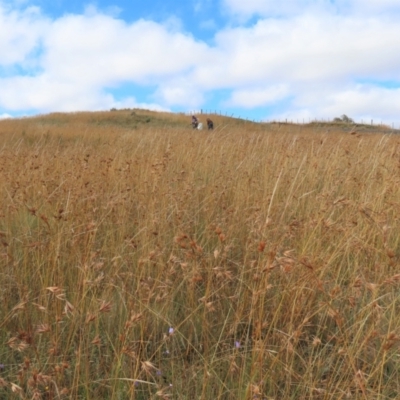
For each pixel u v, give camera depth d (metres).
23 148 7.76
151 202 3.86
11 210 3.81
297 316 2.52
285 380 2.33
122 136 8.99
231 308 2.83
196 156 6.08
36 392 1.75
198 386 2.31
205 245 3.44
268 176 4.91
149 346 2.67
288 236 3.15
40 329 2.12
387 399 2.20
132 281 2.97
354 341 2.31
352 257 3.28
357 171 4.96
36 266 3.13
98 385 2.30
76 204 3.80
